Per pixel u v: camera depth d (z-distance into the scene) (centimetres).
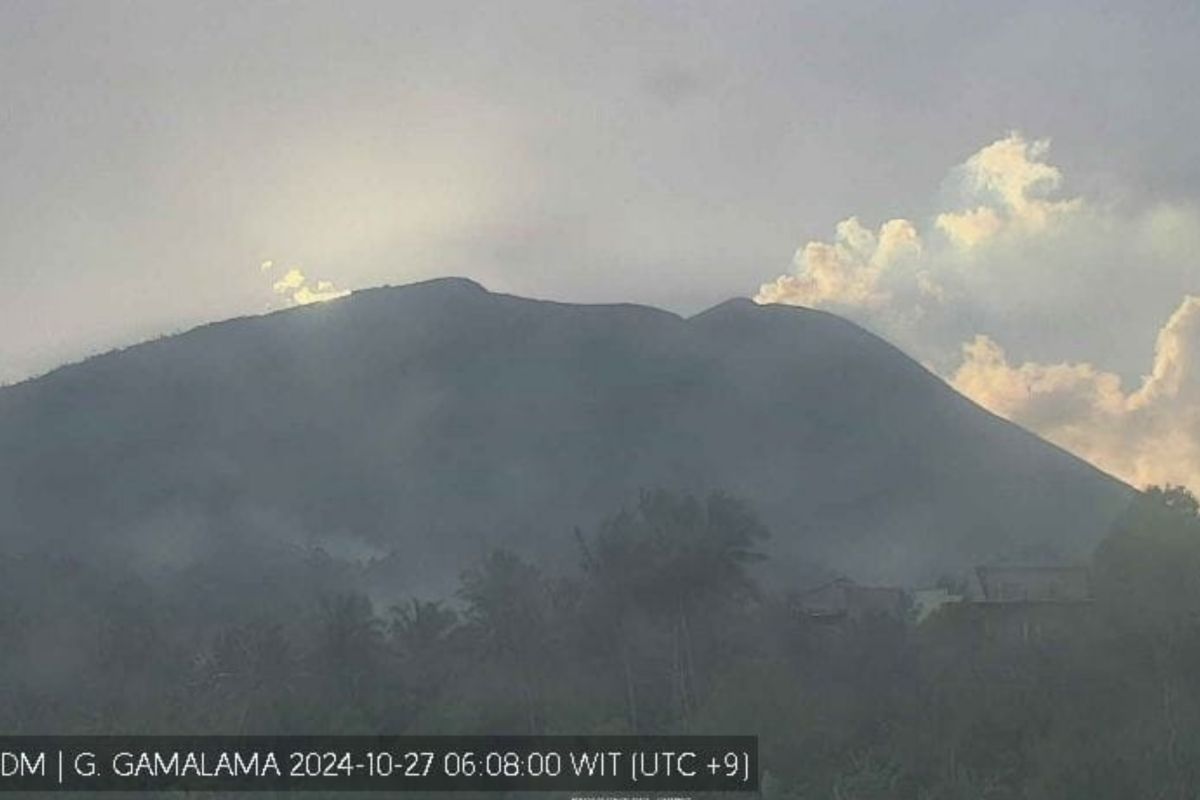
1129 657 6334
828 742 6116
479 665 8025
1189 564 6656
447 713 6644
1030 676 6325
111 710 7769
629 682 7388
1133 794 4941
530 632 7944
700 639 8112
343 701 7212
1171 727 5331
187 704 7644
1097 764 5091
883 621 7681
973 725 5850
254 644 7981
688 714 6762
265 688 7650
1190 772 5022
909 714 6256
